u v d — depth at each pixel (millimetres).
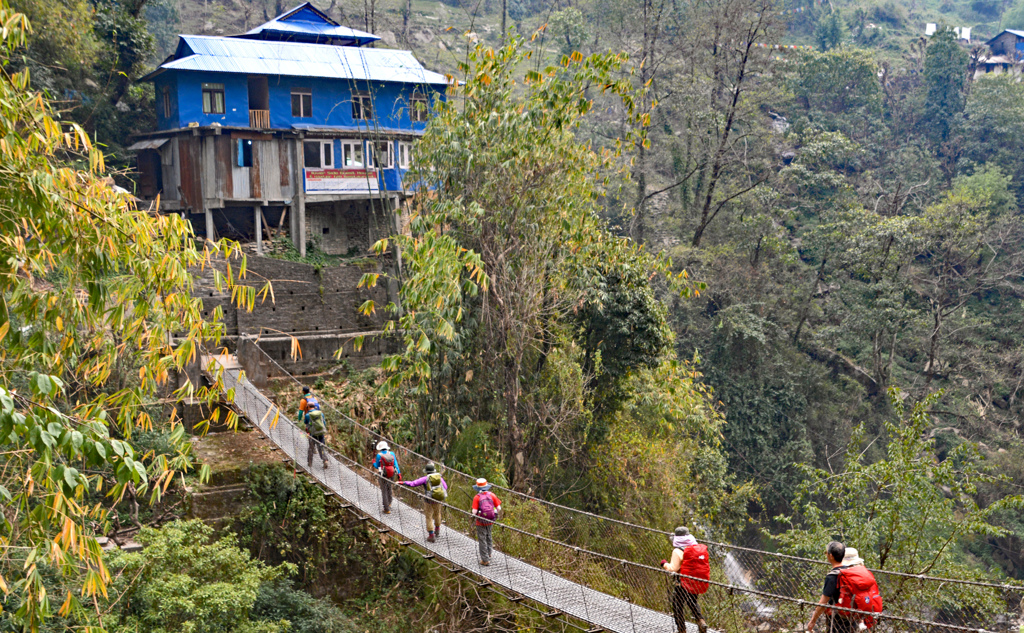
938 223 36969
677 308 33219
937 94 57250
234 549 11477
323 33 27156
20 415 4211
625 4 40938
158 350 6234
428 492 11945
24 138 5375
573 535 16359
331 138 25000
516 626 13609
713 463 22875
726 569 15594
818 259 40781
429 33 51969
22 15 5258
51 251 5484
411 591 15172
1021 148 52906
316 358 19328
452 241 12203
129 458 4941
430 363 15867
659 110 37406
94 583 5059
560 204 15648
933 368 39156
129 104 26859
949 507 12539
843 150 42031
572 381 18172
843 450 32688
